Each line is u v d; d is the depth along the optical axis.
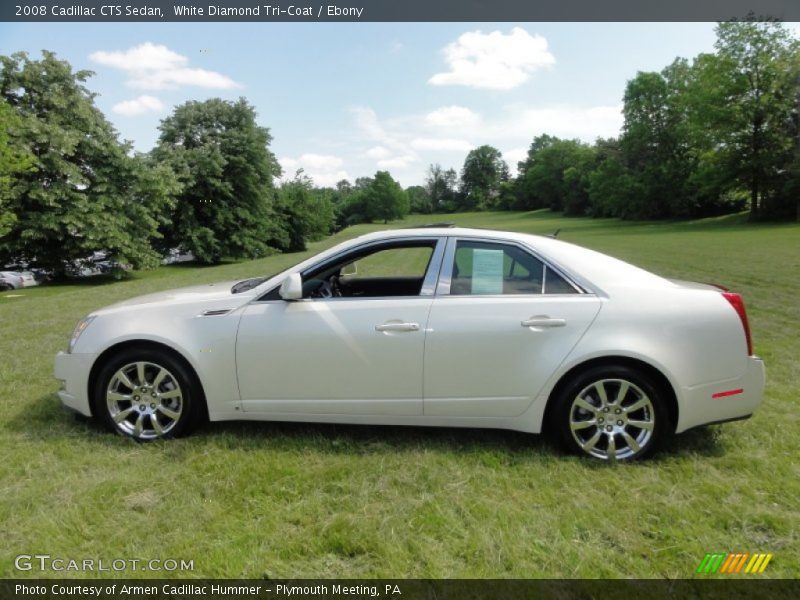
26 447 3.33
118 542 2.38
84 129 22.42
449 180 145.00
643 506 2.66
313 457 3.22
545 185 103.25
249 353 3.32
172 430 3.44
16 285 20.67
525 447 3.35
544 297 3.21
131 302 3.73
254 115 32.34
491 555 2.29
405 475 2.99
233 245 31.41
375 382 3.25
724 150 41.44
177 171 28.56
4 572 2.18
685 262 15.42
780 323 7.13
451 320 3.19
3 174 18.44
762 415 3.82
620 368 3.10
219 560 2.25
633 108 55.28
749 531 2.46
